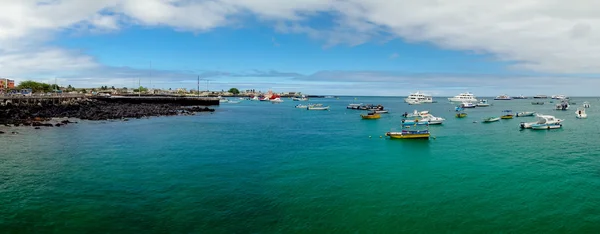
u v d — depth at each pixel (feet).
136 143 159.84
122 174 105.70
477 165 124.36
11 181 96.17
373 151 150.61
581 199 89.35
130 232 67.51
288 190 94.22
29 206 78.43
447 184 100.73
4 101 288.30
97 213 75.66
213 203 83.51
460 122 288.30
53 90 617.62
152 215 75.66
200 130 215.10
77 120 247.50
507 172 114.21
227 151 146.20
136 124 236.02
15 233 65.46
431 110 485.56
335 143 171.73
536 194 92.68
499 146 164.55
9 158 123.24
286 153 144.05
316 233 69.62
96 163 118.73
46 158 124.47
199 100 512.22
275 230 70.38
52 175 102.83
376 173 112.47
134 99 471.21
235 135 196.03
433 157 138.21
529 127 235.20
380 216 77.87
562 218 78.07
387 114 403.95
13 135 172.45
